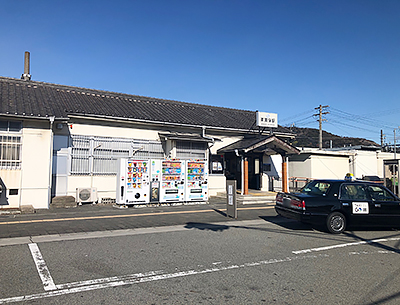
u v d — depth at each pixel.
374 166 29.34
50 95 14.98
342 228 8.66
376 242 7.73
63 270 5.22
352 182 9.12
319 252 6.67
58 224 9.07
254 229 8.98
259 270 5.42
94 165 14.24
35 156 12.12
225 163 18.53
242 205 14.52
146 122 15.23
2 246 6.61
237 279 4.97
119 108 15.82
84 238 7.46
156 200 13.37
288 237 8.05
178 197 13.87
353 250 6.90
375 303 4.20
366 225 8.79
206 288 4.59
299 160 24.80
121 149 14.91
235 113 22.09
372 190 9.14
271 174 19.92
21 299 4.11
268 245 7.16
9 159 11.72
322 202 8.58
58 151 13.51
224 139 18.41
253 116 22.50
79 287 4.54
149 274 5.12
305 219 8.48
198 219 10.38
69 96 15.71
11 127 11.84
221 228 9.02
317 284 4.83
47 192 12.27
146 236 7.80
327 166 24.69
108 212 11.55
